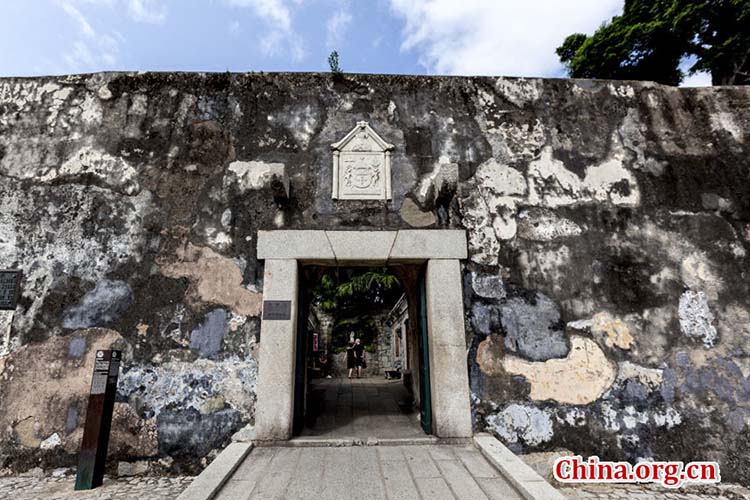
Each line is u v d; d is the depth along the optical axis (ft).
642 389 10.89
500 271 11.75
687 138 13.28
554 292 11.62
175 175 12.16
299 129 12.80
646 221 12.32
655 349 11.20
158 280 11.25
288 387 10.41
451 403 10.55
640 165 12.90
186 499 6.94
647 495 9.74
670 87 13.88
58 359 10.64
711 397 10.84
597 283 11.72
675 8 27.50
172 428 10.25
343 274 48.21
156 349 10.75
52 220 11.65
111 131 12.48
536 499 6.93
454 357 10.87
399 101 13.26
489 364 11.02
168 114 12.73
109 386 9.85
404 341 35.06
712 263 11.99
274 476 8.24
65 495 8.80
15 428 10.19
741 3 24.82
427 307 11.67
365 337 45.70
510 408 10.71
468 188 12.45
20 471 9.92
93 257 11.39
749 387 10.94
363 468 8.65
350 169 12.48
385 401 16.57
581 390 10.87
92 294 11.12
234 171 12.28
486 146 12.92
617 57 31.14
